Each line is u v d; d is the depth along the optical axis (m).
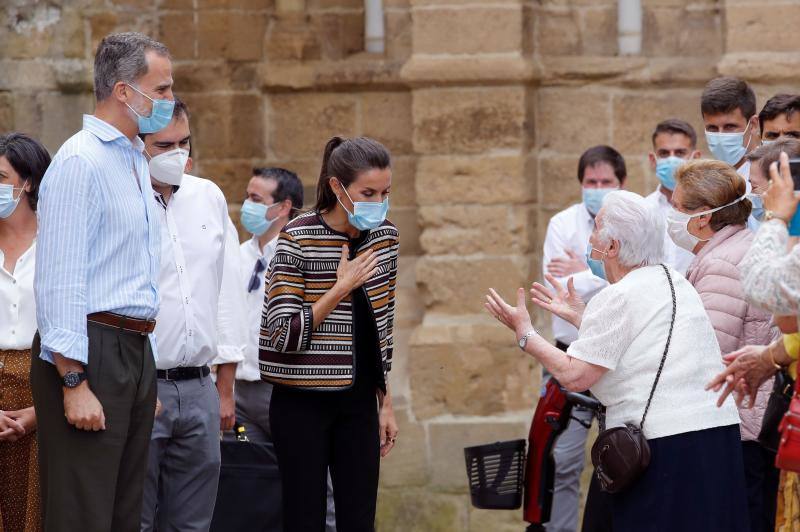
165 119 10.40
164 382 12.20
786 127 13.20
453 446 18.08
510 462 13.91
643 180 18.52
